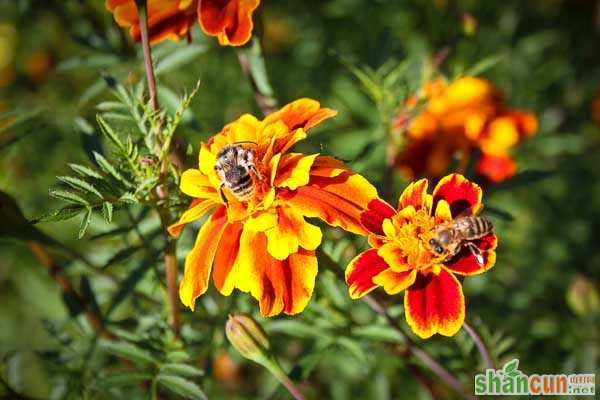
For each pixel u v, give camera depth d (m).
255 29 0.33
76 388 0.33
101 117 0.29
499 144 0.37
